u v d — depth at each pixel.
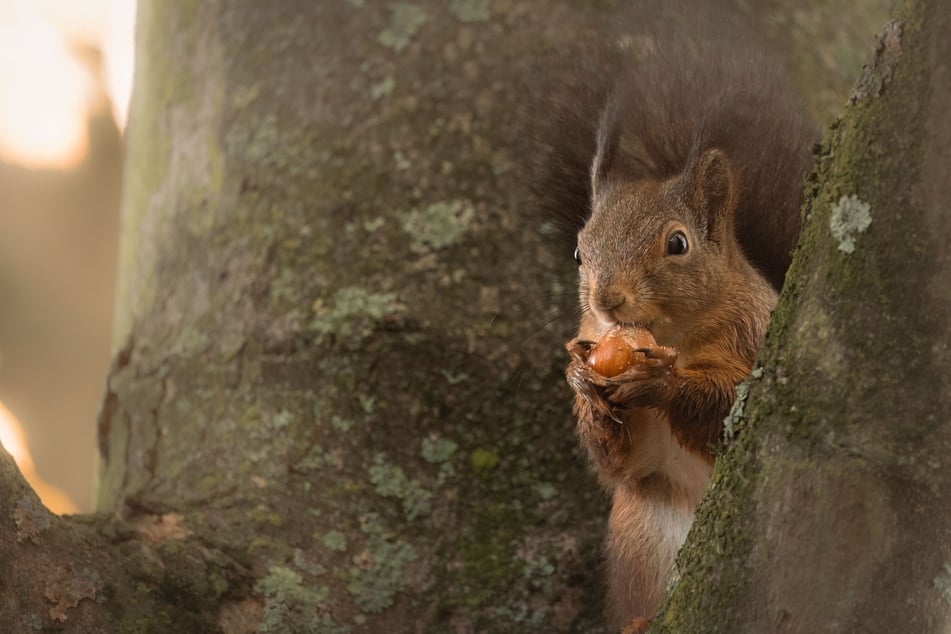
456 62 3.72
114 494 3.71
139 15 3.80
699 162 3.68
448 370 3.69
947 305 3.54
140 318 3.74
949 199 3.54
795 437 3.55
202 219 3.73
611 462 3.67
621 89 3.72
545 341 3.69
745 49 3.72
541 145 3.71
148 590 3.62
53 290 4.56
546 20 3.73
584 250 3.68
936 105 3.54
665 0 3.73
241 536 3.66
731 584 3.55
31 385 4.46
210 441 3.69
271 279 3.70
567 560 3.68
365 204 3.71
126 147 3.79
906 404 3.54
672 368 3.66
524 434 3.69
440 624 3.66
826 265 3.55
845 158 3.55
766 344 3.56
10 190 4.56
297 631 3.65
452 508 3.68
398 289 3.69
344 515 3.67
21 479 3.61
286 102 3.73
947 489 3.54
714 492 3.56
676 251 3.68
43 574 3.61
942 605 3.54
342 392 3.69
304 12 3.74
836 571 3.54
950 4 3.53
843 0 3.78
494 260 3.70
